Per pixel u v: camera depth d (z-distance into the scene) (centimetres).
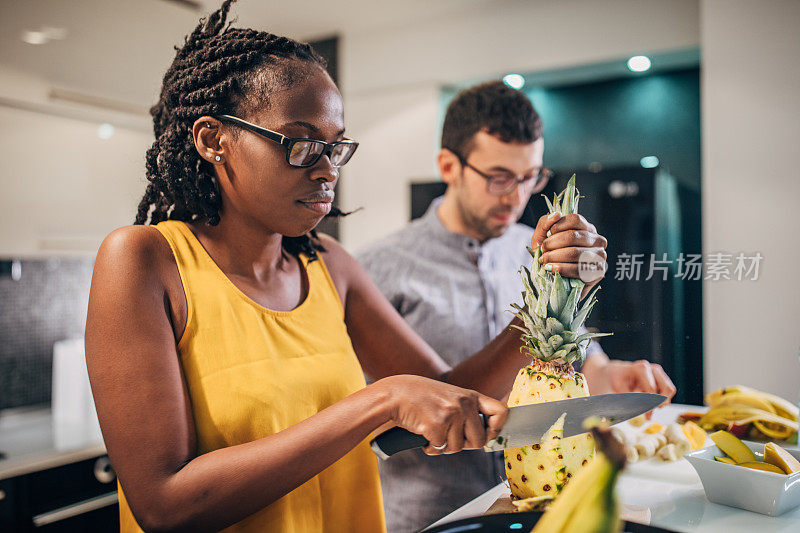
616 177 229
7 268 236
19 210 193
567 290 69
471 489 121
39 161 198
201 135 72
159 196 83
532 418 63
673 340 99
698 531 68
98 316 64
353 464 82
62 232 206
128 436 61
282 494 62
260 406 71
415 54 293
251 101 70
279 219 73
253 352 73
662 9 238
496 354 87
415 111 293
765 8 180
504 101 131
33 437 204
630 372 101
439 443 60
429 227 147
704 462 76
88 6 193
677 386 102
